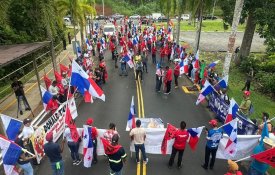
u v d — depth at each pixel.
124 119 13.70
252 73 21.62
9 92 17.92
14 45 15.09
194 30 50.75
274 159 7.76
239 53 25.95
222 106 13.23
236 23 15.23
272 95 18.59
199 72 18.55
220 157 9.91
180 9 28.27
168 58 26.75
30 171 8.34
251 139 9.66
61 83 14.76
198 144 11.42
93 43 30.03
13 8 21.66
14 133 8.84
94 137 9.54
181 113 14.58
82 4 28.05
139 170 9.59
